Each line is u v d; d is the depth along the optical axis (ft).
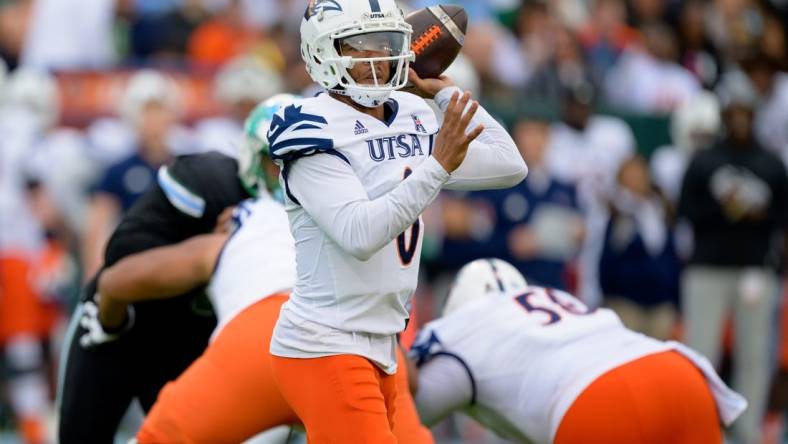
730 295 96.27
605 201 102.06
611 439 50.26
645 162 101.91
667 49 134.21
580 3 135.33
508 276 56.39
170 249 52.13
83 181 99.60
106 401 57.52
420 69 45.24
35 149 99.25
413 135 42.80
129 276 51.88
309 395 42.22
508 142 45.01
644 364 50.88
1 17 117.29
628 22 136.56
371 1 41.65
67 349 58.29
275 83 96.94
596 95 121.29
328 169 40.86
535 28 125.49
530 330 52.44
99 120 102.94
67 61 115.75
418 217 42.75
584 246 103.60
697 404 50.85
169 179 55.88
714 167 95.71
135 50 120.88
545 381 51.29
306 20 42.19
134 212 56.54
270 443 51.26
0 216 94.48
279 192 54.80
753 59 114.42
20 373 92.17
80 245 98.12
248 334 48.42
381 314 42.50
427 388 52.13
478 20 124.98
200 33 120.98
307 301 42.45
